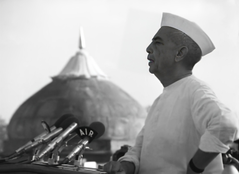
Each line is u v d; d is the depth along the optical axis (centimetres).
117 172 197
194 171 203
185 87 226
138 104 2531
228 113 198
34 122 2534
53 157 212
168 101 230
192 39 231
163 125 226
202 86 218
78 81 2584
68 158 209
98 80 2588
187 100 220
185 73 234
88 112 2498
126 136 2489
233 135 196
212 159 199
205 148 196
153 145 228
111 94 2547
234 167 263
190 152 218
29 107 2578
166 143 222
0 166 203
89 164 377
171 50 233
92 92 2541
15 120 2580
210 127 198
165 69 235
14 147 2581
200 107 207
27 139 2547
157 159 225
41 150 226
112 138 2439
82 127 226
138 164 236
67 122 251
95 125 249
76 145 220
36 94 2597
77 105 2514
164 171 221
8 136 2611
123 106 2523
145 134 237
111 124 2480
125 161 237
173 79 235
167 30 236
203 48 233
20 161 224
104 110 2509
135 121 2498
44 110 2534
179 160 219
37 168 197
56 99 2539
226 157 264
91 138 226
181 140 218
